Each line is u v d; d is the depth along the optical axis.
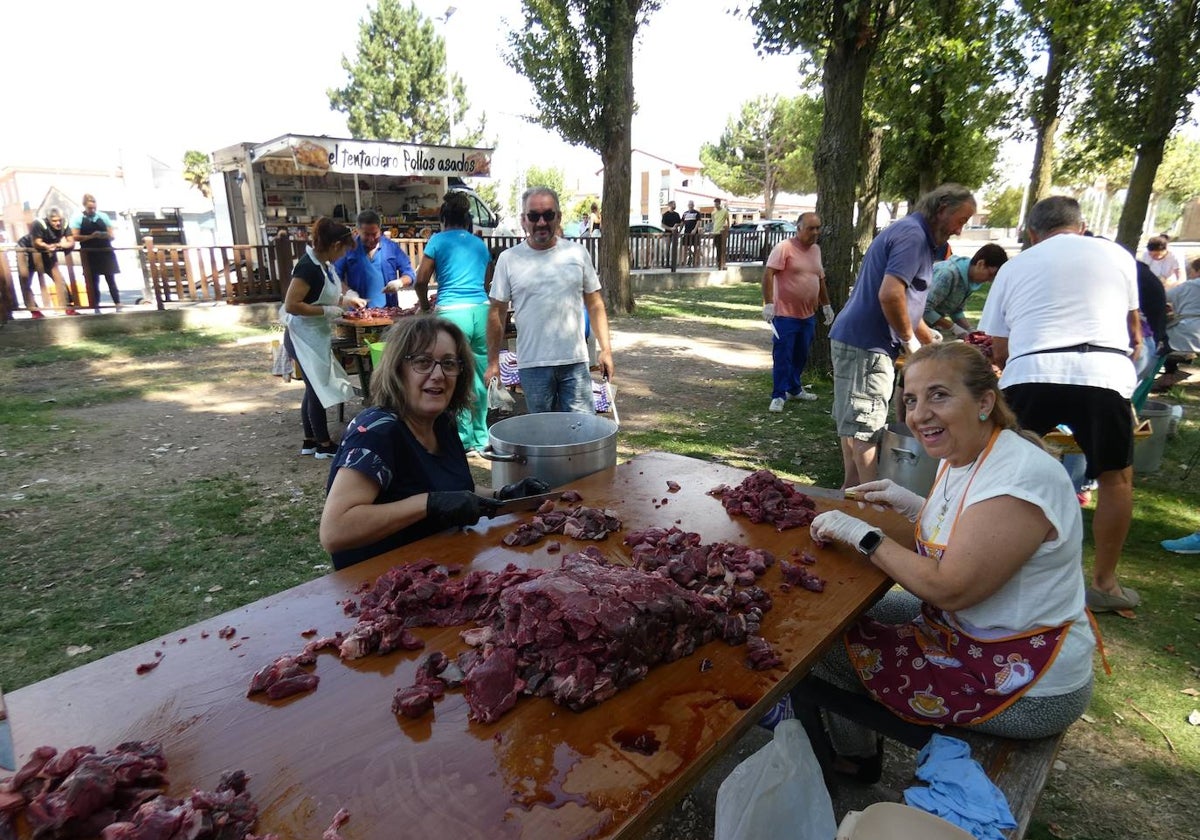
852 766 2.51
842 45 7.80
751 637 1.73
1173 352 7.46
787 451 6.14
